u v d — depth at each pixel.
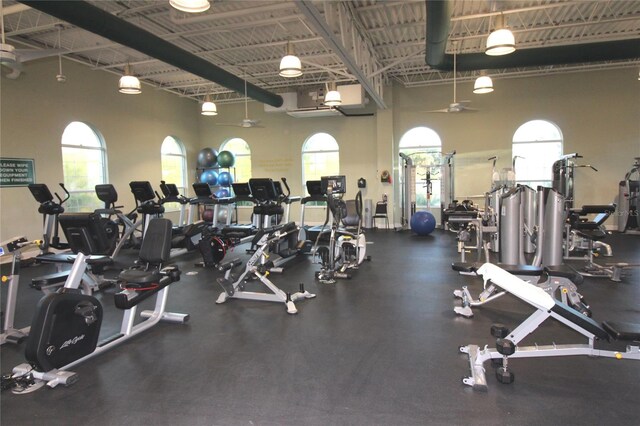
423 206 10.34
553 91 9.09
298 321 3.62
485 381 2.42
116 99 8.47
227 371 2.70
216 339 3.24
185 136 10.80
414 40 7.09
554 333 3.25
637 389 2.39
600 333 2.49
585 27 6.68
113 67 7.88
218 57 7.82
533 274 3.30
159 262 3.54
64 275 3.56
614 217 9.02
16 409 2.29
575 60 6.46
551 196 4.64
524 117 9.28
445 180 9.38
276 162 11.03
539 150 9.35
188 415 2.21
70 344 2.64
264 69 8.72
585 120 8.95
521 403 2.26
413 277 5.13
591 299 4.06
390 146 9.94
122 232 7.51
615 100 8.77
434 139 10.03
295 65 5.08
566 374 2.58
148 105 9.41
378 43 7.14
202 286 4.89
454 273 5.29
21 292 4.67
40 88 6.83
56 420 2.18
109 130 8.28
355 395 2.38
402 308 3.93
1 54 4.07
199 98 11.15
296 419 2.15
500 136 9.45
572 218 5.82
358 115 10.34
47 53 4.87
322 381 2.54
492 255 6.35
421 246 7.41
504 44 4.21
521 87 9.27
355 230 6.20
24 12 5.56
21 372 2.64
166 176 10.28
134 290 3.23
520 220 4.79
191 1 3.45
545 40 7.22
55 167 7.11
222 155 10.55
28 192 6.64
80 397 2.40
